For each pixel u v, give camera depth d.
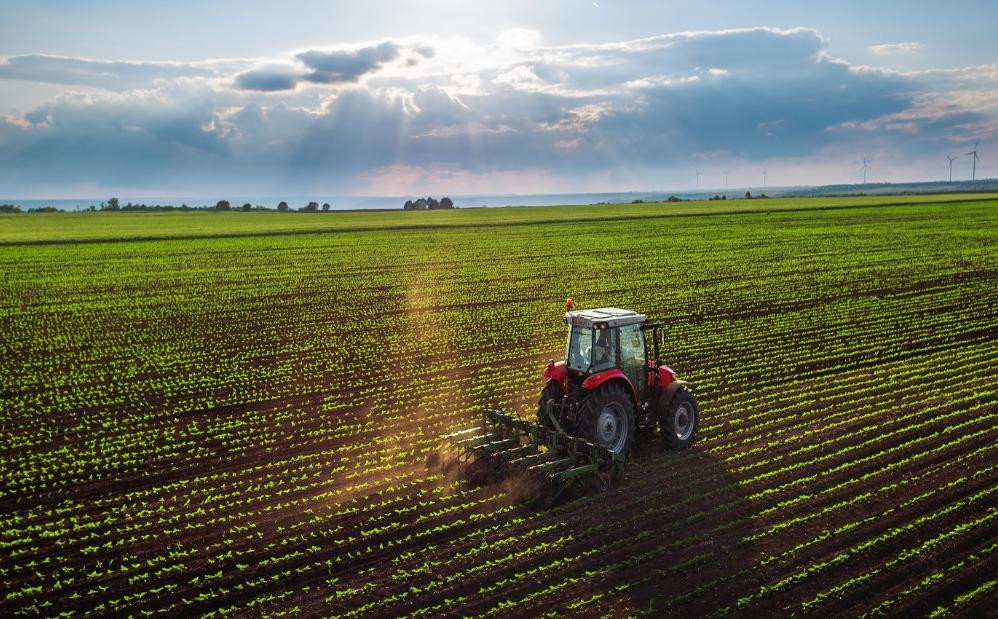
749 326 26.17
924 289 32.97
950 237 55.31
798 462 13.48
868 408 16.47
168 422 16.89
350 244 61.78
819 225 70.38
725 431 15.34
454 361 22.30
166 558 10.54
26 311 31.86
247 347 24.67
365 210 151.25
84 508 12.28
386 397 18.66
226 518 11.73
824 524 11.10
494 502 12.09
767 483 12.56
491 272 42.44
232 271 44.59
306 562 10.41
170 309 32.03
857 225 68.94
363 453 14.61
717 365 21.08
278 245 61.28
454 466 13.09
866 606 9.19
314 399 18.62
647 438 14.37
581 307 30.70
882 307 29.11
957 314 27.42
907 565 10.00
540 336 25.64
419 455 14.40
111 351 24.31
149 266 47.31
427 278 40.53
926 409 16.17
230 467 14.05
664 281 37.22
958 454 13.62
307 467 13.91
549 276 40.19
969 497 11.80
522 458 12.32
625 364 13.73
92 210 161.38
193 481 13.31
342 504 12.19
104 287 38.50
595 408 12.76
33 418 17.42
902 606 9.20
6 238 68.25
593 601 9.30
